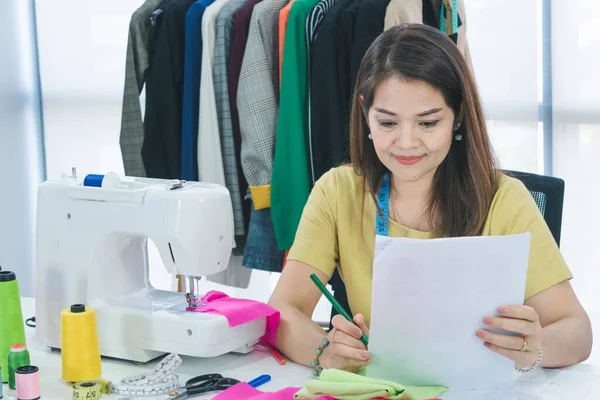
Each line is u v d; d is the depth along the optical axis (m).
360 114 1.46
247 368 1.37
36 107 3.40
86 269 1.42
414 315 1.15
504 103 2.89
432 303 1.14
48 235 1.44
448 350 1.17
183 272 1.37
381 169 1.49
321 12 2.42
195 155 2.62
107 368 1.37
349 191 1.54
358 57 2.28
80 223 1.42
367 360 1.21
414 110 1.27
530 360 1.18
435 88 1.26
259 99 2.46
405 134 1.28
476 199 1.42
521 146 2.90
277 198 2.42
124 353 1.39
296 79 2.38
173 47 2.61
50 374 1.33
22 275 3.42
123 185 1.42
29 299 1.81
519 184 1.46
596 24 2.78
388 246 1.12
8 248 3.38
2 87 3.32
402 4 2.27
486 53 2.89
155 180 1.44
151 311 1.38
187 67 2.57
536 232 1.41
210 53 2.54
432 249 1.11
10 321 1.29
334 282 2.23
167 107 2.62
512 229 1.42
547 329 1.32
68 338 1.26
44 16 3.34
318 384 1.12
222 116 2.57
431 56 1.27
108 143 3.35
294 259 1.53
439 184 1.44
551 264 1.39
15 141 3.37
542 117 2.88
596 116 2.81
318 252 1.53
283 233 2.44
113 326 1.40
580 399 1.19
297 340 1.40
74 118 3.37
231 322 1.36
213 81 2.58
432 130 1.29
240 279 2.79
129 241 1.45
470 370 1.19
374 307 1.16
